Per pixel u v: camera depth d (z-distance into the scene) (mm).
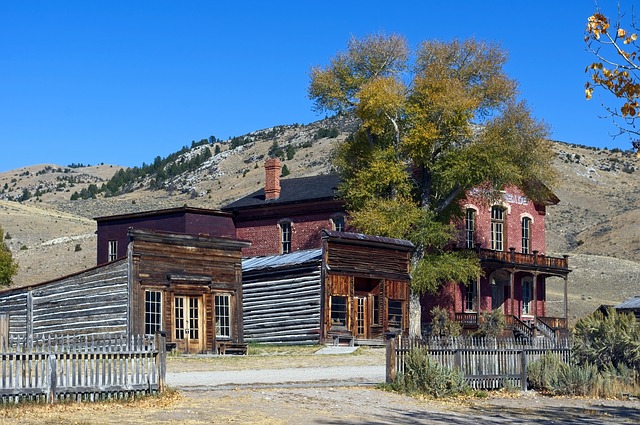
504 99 58156
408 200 56688
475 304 61344
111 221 54656
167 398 23266
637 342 32438
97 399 22328
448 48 58938
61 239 134375
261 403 23656
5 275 75875
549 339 33250
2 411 20219
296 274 49469
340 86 60375
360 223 54625
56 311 42688
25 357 21359
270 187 63438
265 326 50344
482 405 26500
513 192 64812
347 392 26891
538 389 31000
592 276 112500
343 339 48281
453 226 56281
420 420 22578
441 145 57719
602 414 25578
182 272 41719
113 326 40188
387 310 50906
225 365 34500
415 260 56344
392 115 57969
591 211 180500
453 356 29438
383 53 59875
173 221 51875
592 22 16750
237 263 43938
